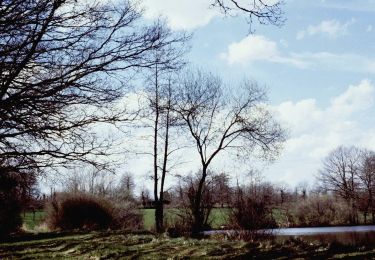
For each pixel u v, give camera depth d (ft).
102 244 56.49
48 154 22.06
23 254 54.65
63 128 22.08
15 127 21.25
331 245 45.44
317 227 159.43
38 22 20.66
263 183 75.77
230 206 70.18
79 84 22.24
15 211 77.77
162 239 57.88
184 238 60.23
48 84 21.29
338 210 173.78
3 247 61.05
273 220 69.77
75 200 94.07
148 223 138.00
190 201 96.07
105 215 96.12
